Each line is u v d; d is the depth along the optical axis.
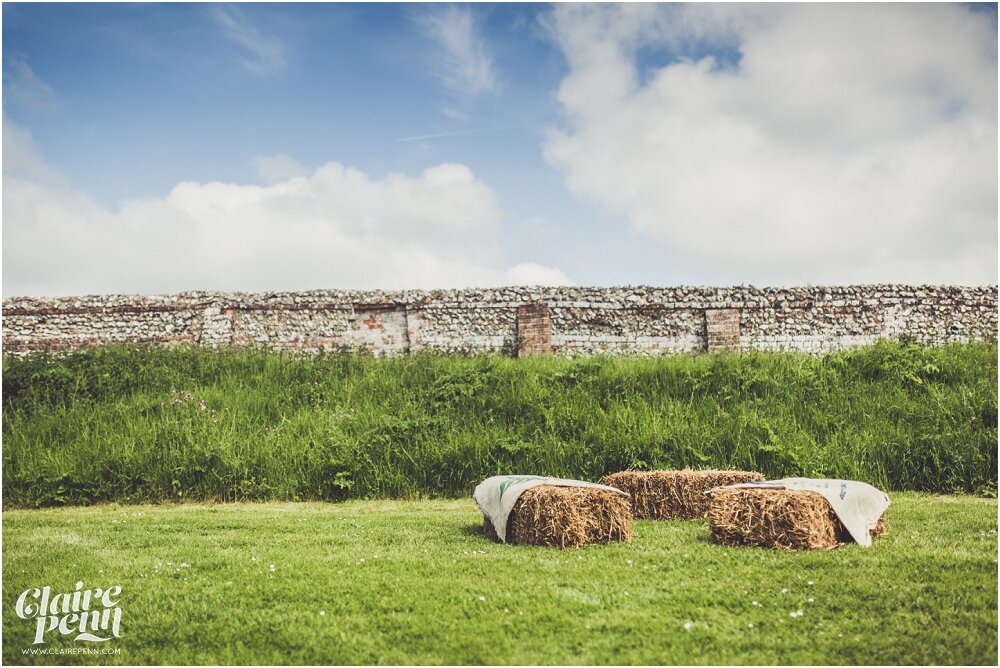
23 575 6.00
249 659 4.28
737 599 5.06
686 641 4.38
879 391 12.60
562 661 4.14
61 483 10.50
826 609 4.86
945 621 4.58
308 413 12.52
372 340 17.81
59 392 12.85
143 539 7.46
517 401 12.40
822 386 12.73
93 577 5.88
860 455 10.80
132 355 14.40
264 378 14.02
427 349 16.45
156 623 4.83
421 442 11.29
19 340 17.62
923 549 6.33
